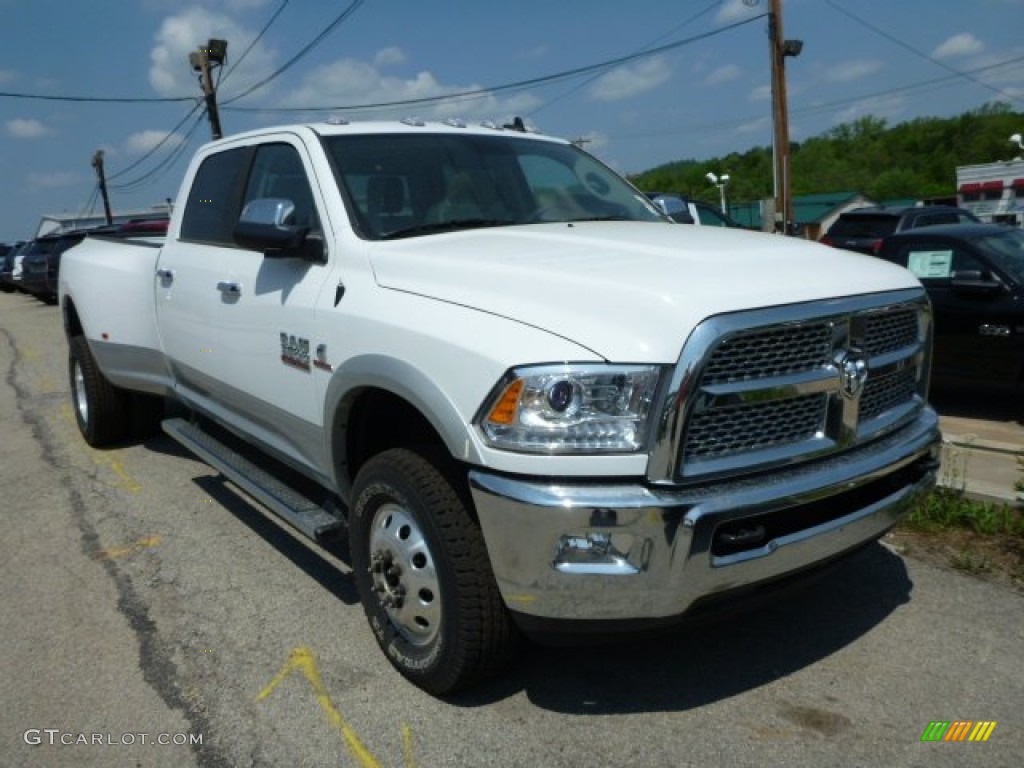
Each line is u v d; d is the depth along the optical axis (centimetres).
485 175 423
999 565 413
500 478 269
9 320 1916
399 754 289
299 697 323
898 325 328
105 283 585
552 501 259
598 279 285
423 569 310
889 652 342
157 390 569
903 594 388
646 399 259
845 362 293
